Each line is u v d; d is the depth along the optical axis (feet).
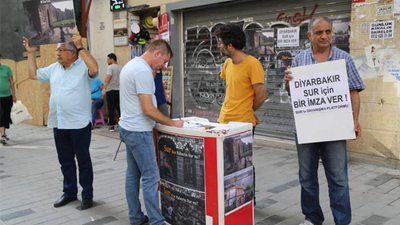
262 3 22.12
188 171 10.36
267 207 13.21
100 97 31.27
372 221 11.73
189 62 26.96
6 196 15.38
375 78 17.02
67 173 14.11
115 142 25.59
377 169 16.94
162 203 11.55
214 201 9.87
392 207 12.82
